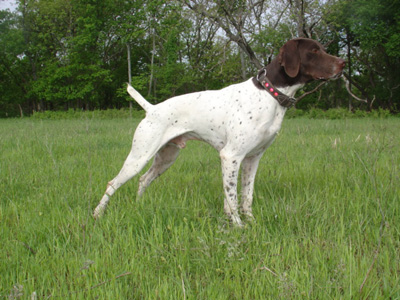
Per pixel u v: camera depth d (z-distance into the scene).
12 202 3.24
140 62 37.69
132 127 11.21
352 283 2.01
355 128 9.99
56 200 3.40
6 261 2.30
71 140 7.59
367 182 3.52
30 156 5.59
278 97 3.05
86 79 29.28
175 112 3.34
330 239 2.56
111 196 3.57
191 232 2.71
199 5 16.02
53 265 2.29
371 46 22.78
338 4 16.80
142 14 26.72
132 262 2.27
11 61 33.19
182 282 1.92
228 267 2.29
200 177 4.28
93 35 28.55
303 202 3.19
